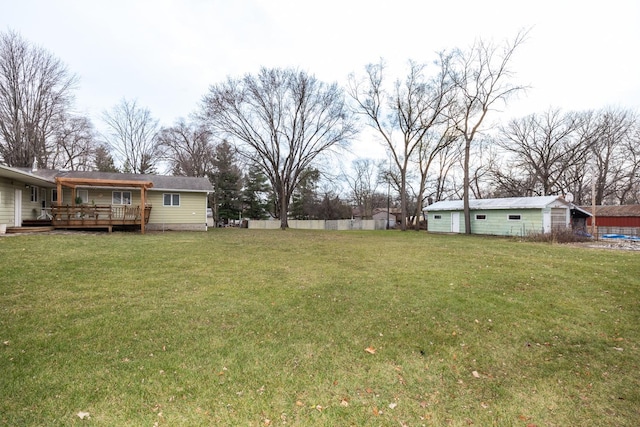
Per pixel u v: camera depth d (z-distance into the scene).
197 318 4.52
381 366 3.37
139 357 3.35
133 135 35.06
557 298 5.70
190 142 38.19
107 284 5.98
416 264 8.65
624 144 28.52
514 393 2.94
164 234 16.38
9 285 5.53
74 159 30.36
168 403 2.62
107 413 2.46
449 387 3.02
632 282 6.59
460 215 24.61
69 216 15.06
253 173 41.84
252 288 6.12
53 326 4.01
